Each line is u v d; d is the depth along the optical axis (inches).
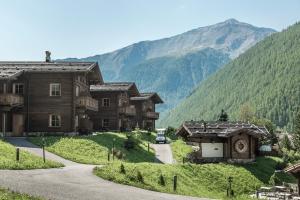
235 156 1941.4
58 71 2130.9
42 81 2160.4
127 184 1103.0
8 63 2299.5
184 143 2706.7
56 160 1509.6
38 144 1795.0
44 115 2149.4
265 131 2208.4
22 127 2134.6
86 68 2171.5
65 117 2151.8
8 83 2107.5
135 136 2664.9
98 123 2955.2
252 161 1947.6
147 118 3863.2
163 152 2333.9
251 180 1690.5
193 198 981.8
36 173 1111.0
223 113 4276.6
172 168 1503.4
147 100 3666.3
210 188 1501.0
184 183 1401.3
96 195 858.8
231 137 1951.3
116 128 2945.4
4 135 2011.6
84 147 1833.2
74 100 2158.0
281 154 2262.6
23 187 863.7
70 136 2033.7
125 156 1866.4
